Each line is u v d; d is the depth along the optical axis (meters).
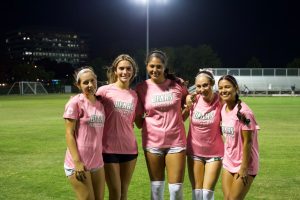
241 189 5.34
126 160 5.91
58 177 8.55
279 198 7.03
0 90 69.19
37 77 92.00
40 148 12.12
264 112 24.88
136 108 6.05
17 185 7.91
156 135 5.96
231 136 5.40
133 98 5.86
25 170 9.21
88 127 5.32
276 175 8.61
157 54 5.95
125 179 5.98
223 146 6.03
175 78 6.10
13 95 62.91
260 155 10.83
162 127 5.96
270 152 11.27
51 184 7.99
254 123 5.27
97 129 5.38
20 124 18.89
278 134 14.98
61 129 16.89
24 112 26.00
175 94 5.97
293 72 54.69
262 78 54.50
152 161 6.04
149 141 6.03
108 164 5.81
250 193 7.32
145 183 8.09
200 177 6.06
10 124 18.89
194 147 6.05
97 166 5.39
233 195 5.40
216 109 5.90
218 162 5.97
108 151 5.80
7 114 24.50
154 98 5.94
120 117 5.79
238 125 5.31
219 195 7.33
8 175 8.72
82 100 5.34
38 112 25.97
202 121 5.92
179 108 6.02
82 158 5.30
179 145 5.97
